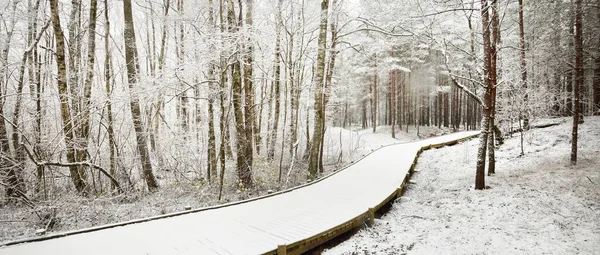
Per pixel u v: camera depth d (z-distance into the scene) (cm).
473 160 1453
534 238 645
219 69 1115
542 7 1792
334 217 727
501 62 1376
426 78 3262
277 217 723
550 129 1542
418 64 3219
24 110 1098
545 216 733
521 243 631
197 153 1391
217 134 1469
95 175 1140
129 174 1124
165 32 1555
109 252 515
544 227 686
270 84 1900
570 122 1582
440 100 3697
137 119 1084
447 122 3797
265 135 1808
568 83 2009
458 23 1770
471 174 1217
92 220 756
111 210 832
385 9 1734
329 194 975
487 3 977
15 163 891
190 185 1140
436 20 1266
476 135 2367
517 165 1184
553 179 945
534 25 1873
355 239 706
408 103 3416
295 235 604
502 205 830
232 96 1071
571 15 1620
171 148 1414
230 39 998
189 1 1509
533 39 1895
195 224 665
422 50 2875
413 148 2111
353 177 1266
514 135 1672
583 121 1495
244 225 662
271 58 1421
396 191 1039
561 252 578
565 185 882
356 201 886
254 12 1477
